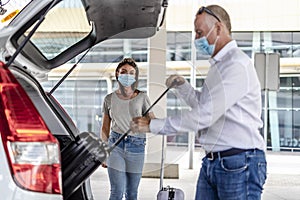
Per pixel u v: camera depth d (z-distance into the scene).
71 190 2.08
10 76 1.70
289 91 12.15
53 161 1.69
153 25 2.69
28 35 2.04
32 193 1.62
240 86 2.38
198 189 2.65
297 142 12.16
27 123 1.66
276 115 12.12
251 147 2.45
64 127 2.41
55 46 3.34
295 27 11.31
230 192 2.45
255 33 11.36
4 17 2.87
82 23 3.08
